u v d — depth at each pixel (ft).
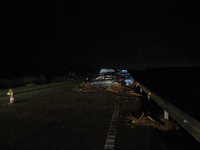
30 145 12.19
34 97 35.91
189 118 10.75
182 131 15.25
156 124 16.65
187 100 31.58
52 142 12.66
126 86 49.19
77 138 13.38
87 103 28.22
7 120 18.78
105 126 16.35
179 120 12.74
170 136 14.02
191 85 51.42
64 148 11.63
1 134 14.46
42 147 11.83
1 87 59.00
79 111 22.68
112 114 21.01
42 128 15.87
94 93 40.29
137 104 27.30
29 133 14.60
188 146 12.34
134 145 12.12
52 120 18.49
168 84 63.36
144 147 11.80
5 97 37.27
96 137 13.57
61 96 36.35
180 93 40.29
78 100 31.07
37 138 13.47
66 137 13.60
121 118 19.19
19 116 20.48
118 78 51.85
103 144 12.25
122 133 14.48
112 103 28.22
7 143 12.61
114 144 12.25
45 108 24.76
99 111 22.66
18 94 41.73
